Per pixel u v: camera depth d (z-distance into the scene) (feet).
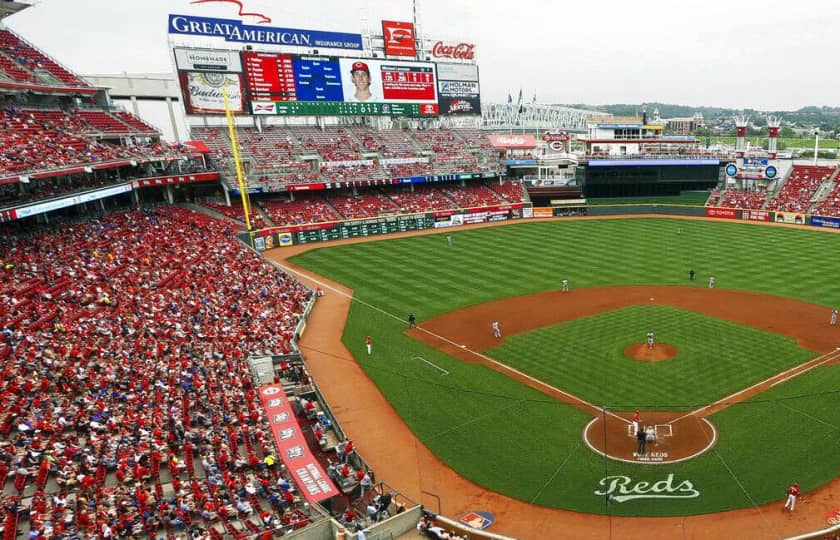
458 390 115.96
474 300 175.11
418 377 123.13
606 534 74.13
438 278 202.49
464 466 90.74
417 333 149.79
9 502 70.08
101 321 127.75
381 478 88.48
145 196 270.05
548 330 145.79
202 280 173.99
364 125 360.69
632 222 299.58
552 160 364.17
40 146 190.29
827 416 98.37
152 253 187.32
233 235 243.60
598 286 183.21
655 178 349.20
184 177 256.73
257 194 295.89
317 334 151.23
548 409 106.11
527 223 311.68
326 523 71.56
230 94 290.97
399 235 288.92
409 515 74.84
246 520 73.10
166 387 104.63
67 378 100.17
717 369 118.21
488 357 131.64
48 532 65.00
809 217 275.18
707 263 206.49
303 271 219.41
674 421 99.60
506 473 88.33
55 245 167.94
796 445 90.58
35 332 115.03
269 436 93.30
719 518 75.82
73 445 83.61
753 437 93.35
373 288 193.57
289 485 80.94
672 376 116.06
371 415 107.96
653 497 80.79
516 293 180.34
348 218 287.48
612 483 84.38
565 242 255.09
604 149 360.28
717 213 304.30
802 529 72.84
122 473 79.25
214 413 98.53
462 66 350.84
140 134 250.57
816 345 128.26
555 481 85.71
